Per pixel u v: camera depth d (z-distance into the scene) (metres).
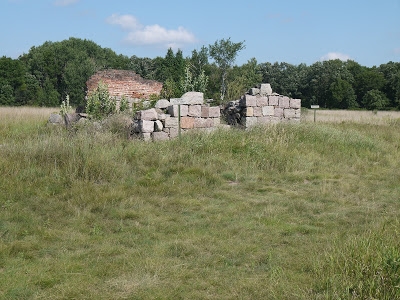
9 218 6.43
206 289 4.40
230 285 4.45
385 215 7.06
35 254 5.27
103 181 8.55
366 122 21.98
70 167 8.68
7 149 9.66
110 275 4.67
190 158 10.20
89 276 4.61
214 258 5.19
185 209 7.27
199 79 17.08
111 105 15.86
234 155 10.76
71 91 60.25
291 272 4.72
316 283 4.34
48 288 4.36
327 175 9.91
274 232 6.18
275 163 10.45
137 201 7.47
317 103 70.50
